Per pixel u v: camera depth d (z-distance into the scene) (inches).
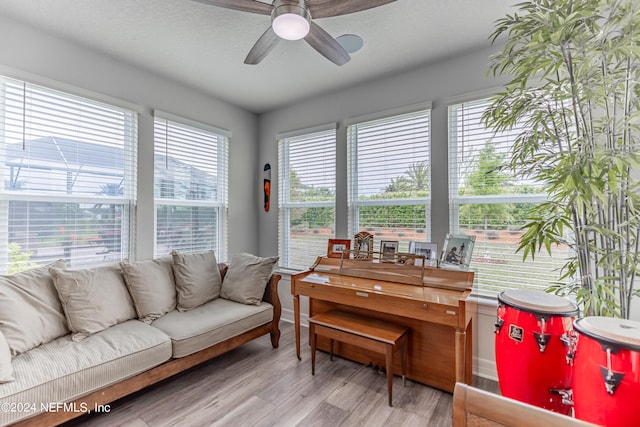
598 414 44.7
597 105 60.7
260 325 101.0
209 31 86.0
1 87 80.4
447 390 81.7
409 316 76.4
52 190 89.4
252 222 151.3
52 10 77.2
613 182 48.3
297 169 140.4
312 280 95.3
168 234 118.0
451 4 74.3
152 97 111.2
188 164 124.6
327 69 107.5
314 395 79.5
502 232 91.8
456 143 100.0
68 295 76.2
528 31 58.1
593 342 45.9
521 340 59.1
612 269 57.4
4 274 81.0
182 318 89.4
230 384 84.4
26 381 56.0
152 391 80.7
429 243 96.7
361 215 120.1
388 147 113.9
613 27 51.1
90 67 95.3
